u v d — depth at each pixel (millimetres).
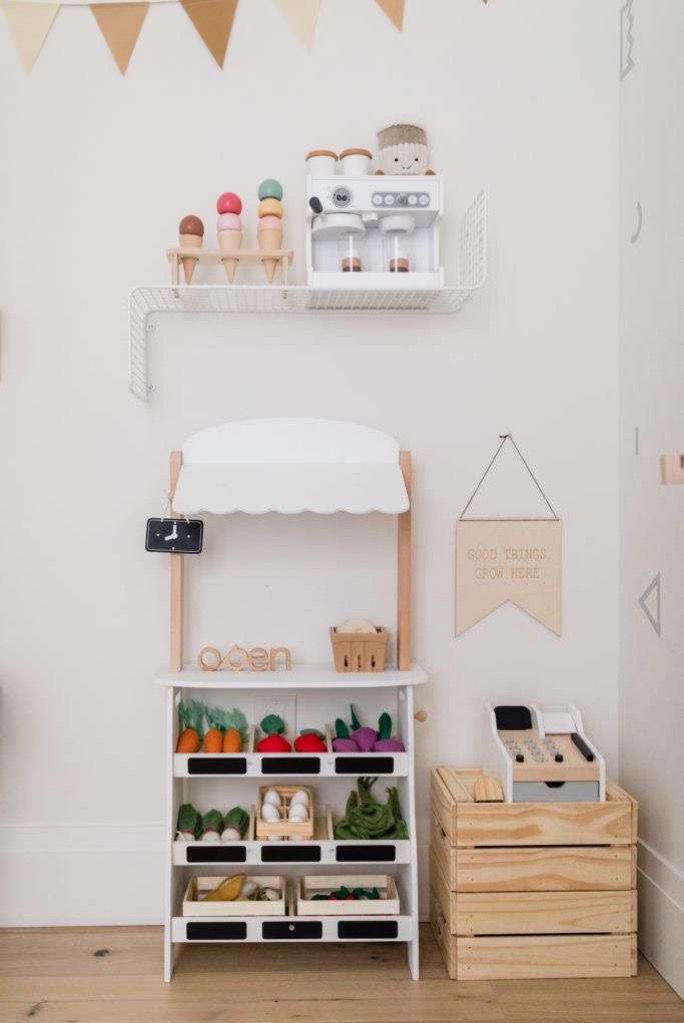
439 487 2219
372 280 2025
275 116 2207
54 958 2014
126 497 2195
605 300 2223
